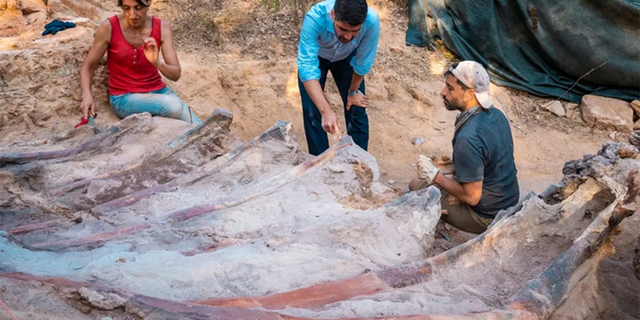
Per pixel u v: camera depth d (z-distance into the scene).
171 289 2.71
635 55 7.04
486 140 3.68
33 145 4.55
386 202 3.84
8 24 5.33
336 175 3.98
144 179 4.14
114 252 2.99
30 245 3.13
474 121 3.73
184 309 2.44
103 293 2.46
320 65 4.94
